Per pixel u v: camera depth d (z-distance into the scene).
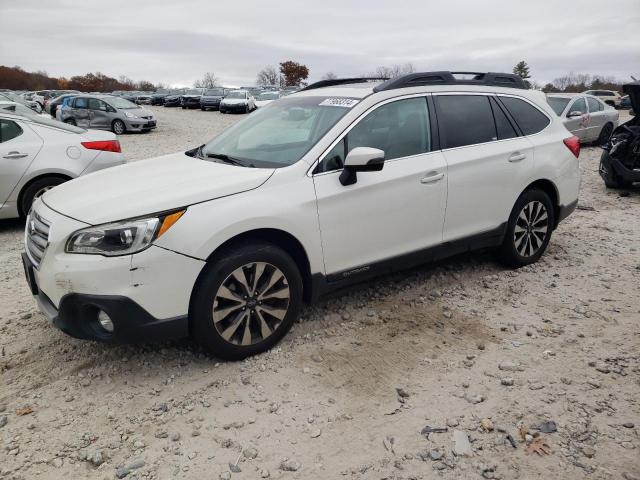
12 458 2.68
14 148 6.70
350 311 4.23
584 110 14.58
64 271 3.07
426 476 2.54
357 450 2.72
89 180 3.87
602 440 2.76
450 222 4.42
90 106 22.17
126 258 3.02
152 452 2.72
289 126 4.17
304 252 3.65
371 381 3.30
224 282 3.30
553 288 4.70
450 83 4.57
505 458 2.65
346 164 3.62
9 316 4.26
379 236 3.99
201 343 3.35
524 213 5.00
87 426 2.92
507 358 3.54
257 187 3.45
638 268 5.20
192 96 41.28
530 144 4.94
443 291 4.61
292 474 2.56
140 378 3.36
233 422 2.94
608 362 3.49
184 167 3.88
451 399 3.11
